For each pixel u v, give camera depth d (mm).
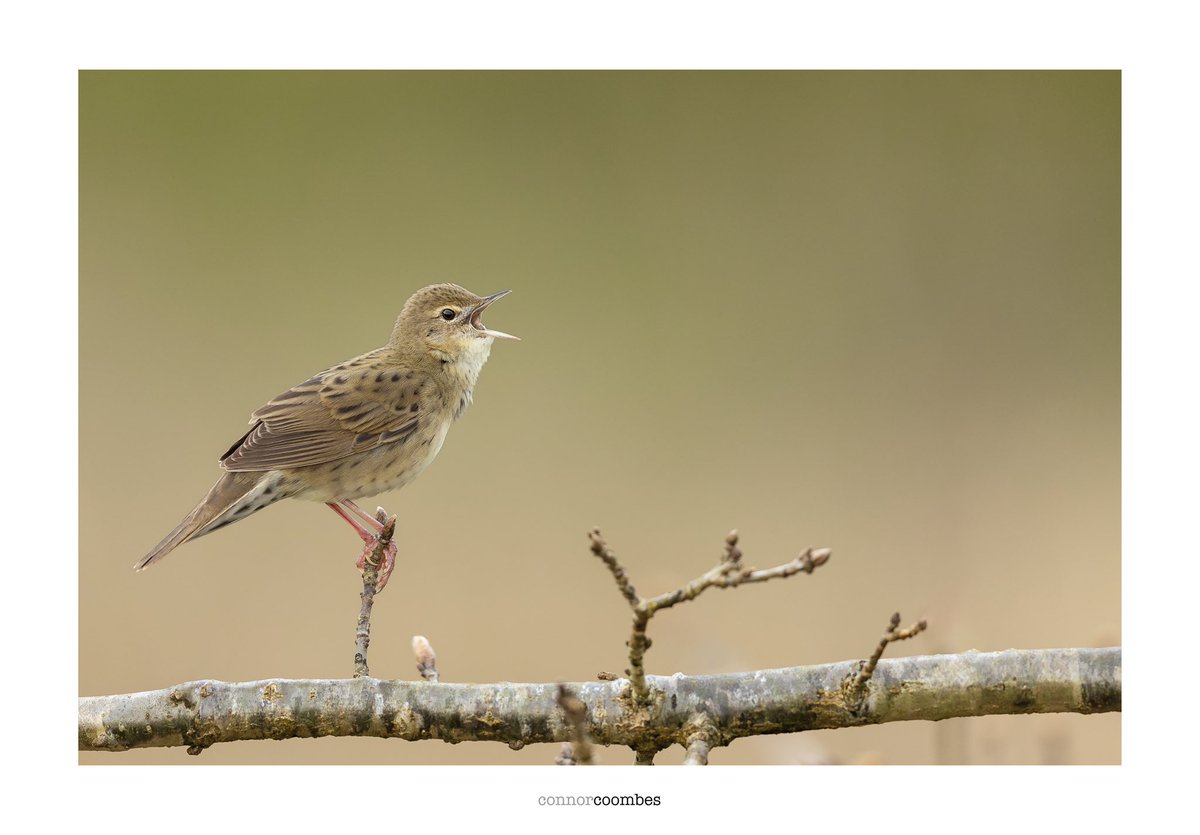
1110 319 16672
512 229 16984
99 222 15797
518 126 17469
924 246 17172
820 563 4680
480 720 5816
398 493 14133
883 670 5691
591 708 5762
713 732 5668
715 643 7645
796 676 5730
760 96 17625
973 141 17297
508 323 16469
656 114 17812
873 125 17656
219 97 16312
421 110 17188
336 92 16906
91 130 16031
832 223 17406
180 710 5918
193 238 15945
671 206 17594
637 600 4918
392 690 5883
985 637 11758
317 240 16469
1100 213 16953
